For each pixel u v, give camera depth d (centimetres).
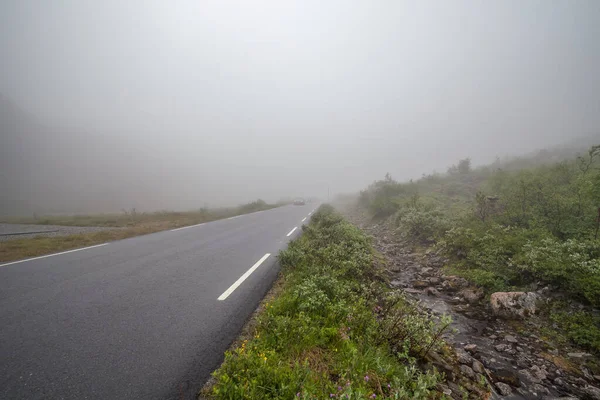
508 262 595
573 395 304
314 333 322
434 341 344
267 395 225
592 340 383
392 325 359
